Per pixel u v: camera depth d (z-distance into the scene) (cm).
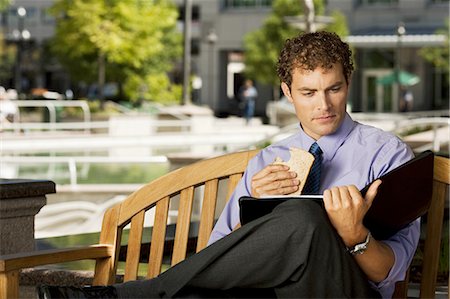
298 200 270
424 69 4572
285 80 311
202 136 1702
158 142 1672
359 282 272
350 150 317
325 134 311
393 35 4419
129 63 3678
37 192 486
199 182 349
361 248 275
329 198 272
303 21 1744
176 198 854
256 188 304
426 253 328
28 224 491
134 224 348
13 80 5353
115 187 1033
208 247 274
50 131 2517
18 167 1559
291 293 269
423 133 1223
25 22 5403
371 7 4759
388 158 312
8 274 304
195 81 5091
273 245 266
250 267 269
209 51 5112
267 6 5038
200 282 276
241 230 270
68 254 325
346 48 304
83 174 1509
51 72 5406
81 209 784
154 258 348
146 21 3509
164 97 3878
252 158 337
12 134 2181
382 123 2127
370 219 288
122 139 1675
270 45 3962
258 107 4950
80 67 3666
